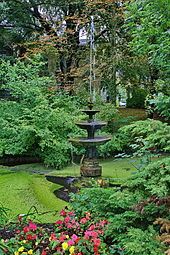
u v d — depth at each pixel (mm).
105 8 6523
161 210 1718
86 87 7234
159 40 3322
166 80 4301
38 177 4305
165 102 2680
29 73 6125
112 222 1864
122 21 6629
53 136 5457
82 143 4074
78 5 6988
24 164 5781
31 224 1946
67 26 7395
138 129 1881
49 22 6945
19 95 6012
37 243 1825
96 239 1668
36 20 8406
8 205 2840
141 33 3533
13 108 5996
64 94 6723
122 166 5121
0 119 5332
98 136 4586
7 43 8242
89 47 7285
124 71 6953
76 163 5828
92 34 6484
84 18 6207
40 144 5156
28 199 3078
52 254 1772
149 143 1875
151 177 1669
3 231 2068
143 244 1467
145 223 1859
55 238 1796
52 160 5328
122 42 6859
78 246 1670
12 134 5742
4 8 7160
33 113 5430
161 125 1835
